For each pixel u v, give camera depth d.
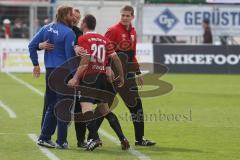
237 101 45.25
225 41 75.31
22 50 70.25
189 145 27.39
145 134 30.39
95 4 80.38
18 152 25.11
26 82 58.09
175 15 73.81
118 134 25.75
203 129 32.12
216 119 35.97
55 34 25.69
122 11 26.94
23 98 45.22
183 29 74.06
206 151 25.94
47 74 25.91
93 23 25.72
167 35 74.06
